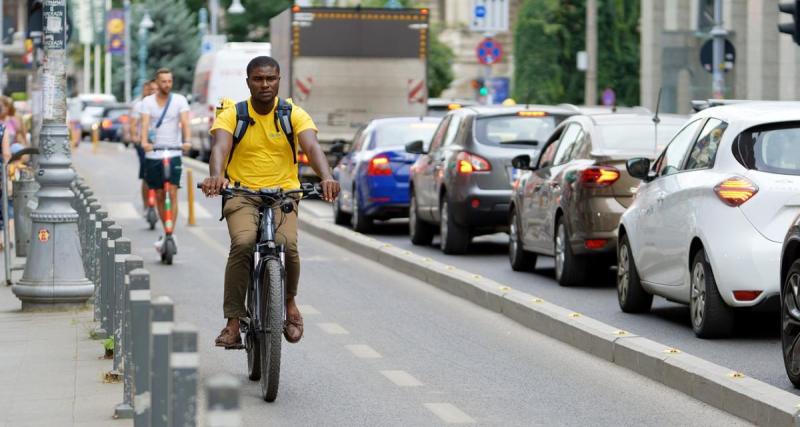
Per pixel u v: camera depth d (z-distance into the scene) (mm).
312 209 75875
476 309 35750
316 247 54062
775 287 27453
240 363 26938
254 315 23281
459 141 48250
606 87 139375
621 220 33406
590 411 22641
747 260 27516
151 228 58594
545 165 41562
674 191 30047
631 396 23906
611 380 25469
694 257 29156
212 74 109750
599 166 37062
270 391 22953
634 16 140000
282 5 191875
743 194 27641
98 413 21203
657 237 31031
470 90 182750
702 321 28781
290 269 23516
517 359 27828
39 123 68562
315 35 79750
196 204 74750
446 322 33250
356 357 27953
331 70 79812
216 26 179875
